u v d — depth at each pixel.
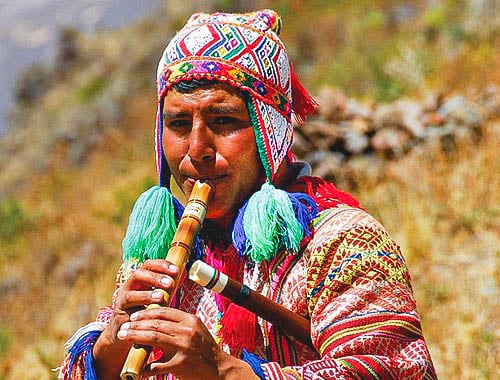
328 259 6.44
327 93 25.06
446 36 36.44
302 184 6.94
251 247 6.62
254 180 6.74
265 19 6.87
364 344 6.15
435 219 20.59
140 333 5.78
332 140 24.34
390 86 33.44
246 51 6.59
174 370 5.79
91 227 35.94
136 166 44.75
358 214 6.60
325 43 50.38
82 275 31.25
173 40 6.77
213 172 6.55
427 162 23.11
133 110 56.19
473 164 22.23
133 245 6.89
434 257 19.36
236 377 5.84
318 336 6.34
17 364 22.20
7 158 73.06
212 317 6.78
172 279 6.03
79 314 25.09
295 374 5.95
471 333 16.39
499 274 17.91
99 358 6.53
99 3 102.69
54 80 83.75
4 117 83.94
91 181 45.69
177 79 6.54
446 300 17.77
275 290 6.57
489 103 24.66
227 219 6.89
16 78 90.94
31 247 37.97
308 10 57.44
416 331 6.30
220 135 6.56
